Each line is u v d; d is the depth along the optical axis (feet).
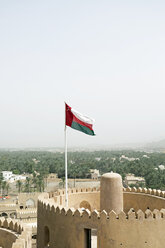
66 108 70.59
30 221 160.76
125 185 349.00
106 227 51.24
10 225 58.18
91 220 52.47
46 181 388.98
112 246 50.62
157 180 327.88
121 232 50.49
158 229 50.98
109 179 62.08
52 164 496.23
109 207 61.72
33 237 136.26
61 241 55.93
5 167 503.20
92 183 369.50
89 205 81.97
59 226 56.49
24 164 522.88
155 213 51.08
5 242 56.54
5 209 201.05
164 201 70.44
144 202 77.41
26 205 205.57
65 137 68.44
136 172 435.12
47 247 59.98
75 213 54.24
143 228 50.37
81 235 53.16
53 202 65.05
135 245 50.03
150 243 50.34
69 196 78.43
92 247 59.88
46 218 60.23
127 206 81.05
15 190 352.69
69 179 404.77
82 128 70.28
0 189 346.13
